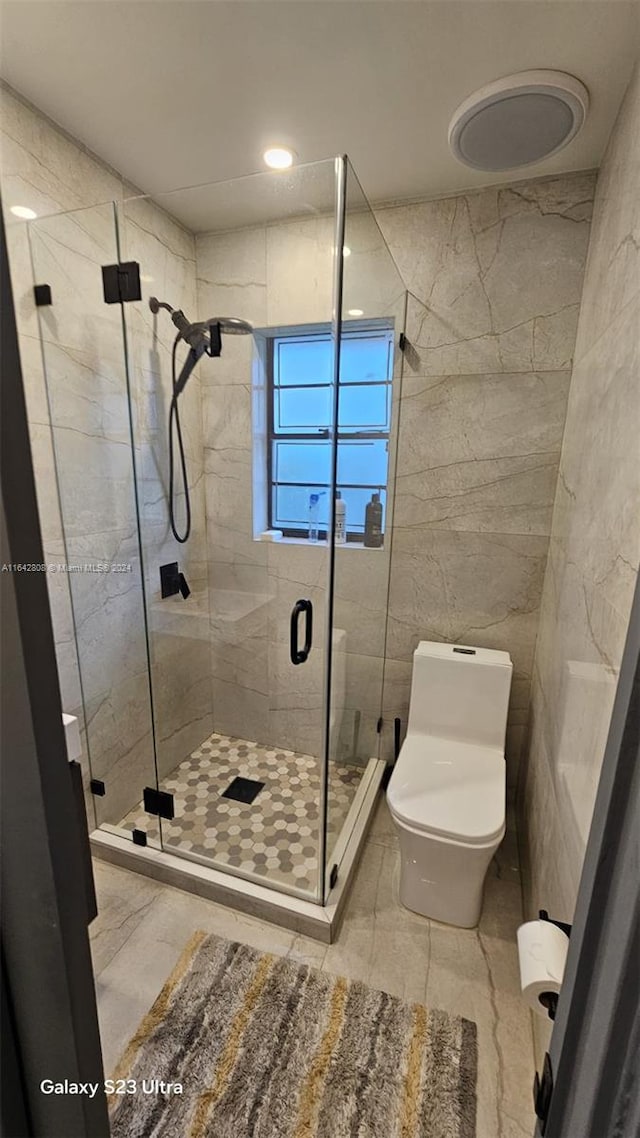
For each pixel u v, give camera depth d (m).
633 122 1.09
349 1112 1.08
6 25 1.06
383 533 1.98
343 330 1.50
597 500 1.12
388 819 2.02
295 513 1.97
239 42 1.11
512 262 1.69
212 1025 1.25
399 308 1.81
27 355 1.44
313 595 1.98
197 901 1.62
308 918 1.48
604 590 0.98
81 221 1.51
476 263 1.73
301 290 1.71
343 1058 1.18
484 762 1.73
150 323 1.81
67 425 1.58
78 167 1.49
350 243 1.49
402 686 2.18
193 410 2.09
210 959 1.42
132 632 1.93
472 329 1.78
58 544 1.59
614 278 1.17
